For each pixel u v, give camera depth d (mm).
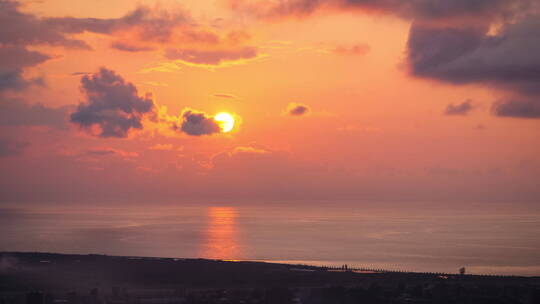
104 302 168625
